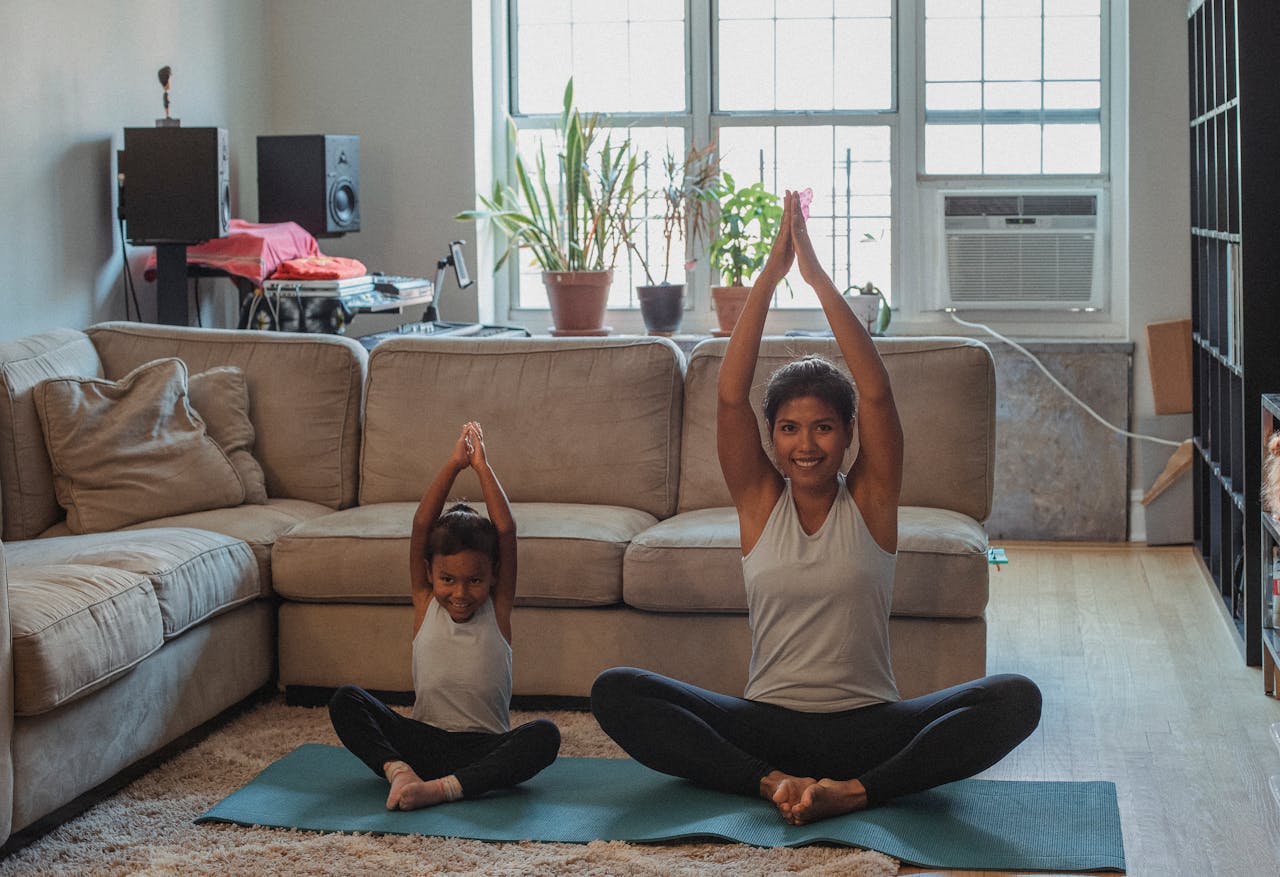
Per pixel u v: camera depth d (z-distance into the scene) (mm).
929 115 5605
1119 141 5461
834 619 2781
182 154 4453
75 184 4410
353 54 5625
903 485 3605
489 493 2975
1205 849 2619
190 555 3170
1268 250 3672
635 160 5453
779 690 2814
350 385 3930
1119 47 5434
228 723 3387
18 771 2564
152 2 4816
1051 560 5023
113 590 2838
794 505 2826
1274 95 3652
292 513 3703
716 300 5535
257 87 5586
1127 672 3707
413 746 2930
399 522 3502
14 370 3543
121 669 2805
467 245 5633
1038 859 2539
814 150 5699
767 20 5695
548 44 5840
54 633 2605
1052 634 4078
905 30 5578
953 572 3172
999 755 2721
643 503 3740
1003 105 5555
